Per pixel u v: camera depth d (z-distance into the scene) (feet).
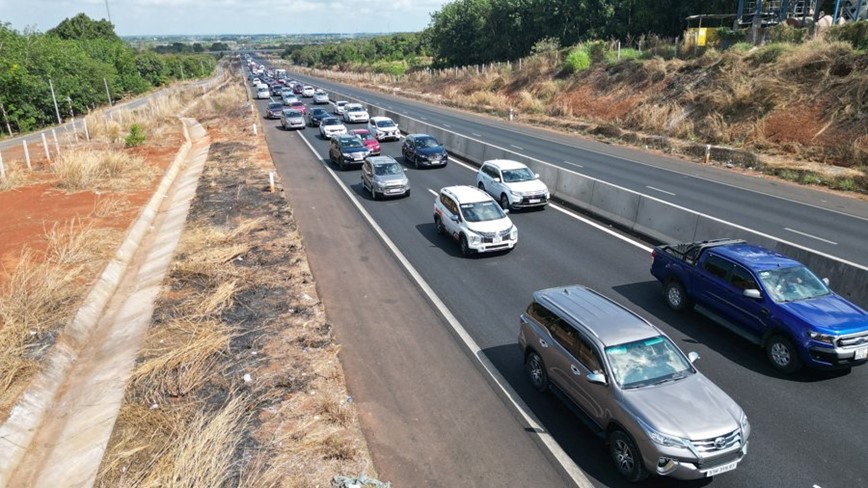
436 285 48.01
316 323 40.50
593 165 95.81
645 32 197.47
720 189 78.28
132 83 288.30
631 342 28.09
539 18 240.12
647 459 24.26
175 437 28.22
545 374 31.78
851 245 54.49
